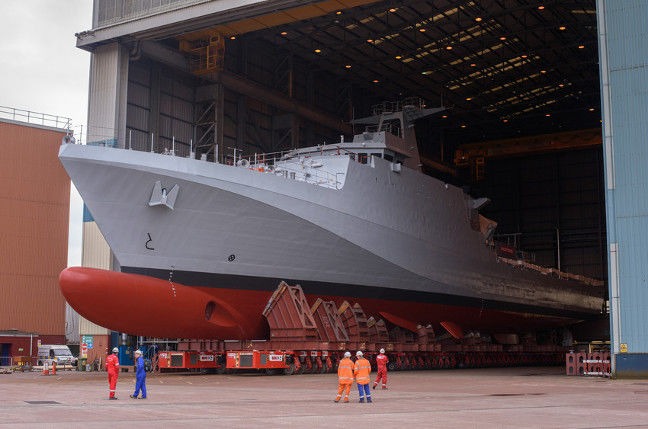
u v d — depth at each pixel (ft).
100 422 42.11
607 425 41.52
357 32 162.81
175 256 93.30
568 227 242.17
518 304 165.58
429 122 233.35
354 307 108.27
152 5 129.59
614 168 91.71
